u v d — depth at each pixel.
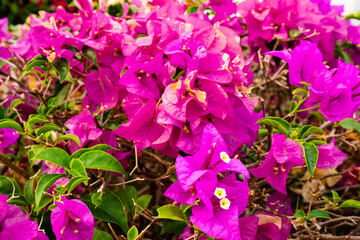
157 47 0.31
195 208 0.25
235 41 0.31
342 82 0.28
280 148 0.28
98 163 0.27
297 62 0.29
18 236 0.25
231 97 0.30
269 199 0.38
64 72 0.33
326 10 0.47
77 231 0.25
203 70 0.29
